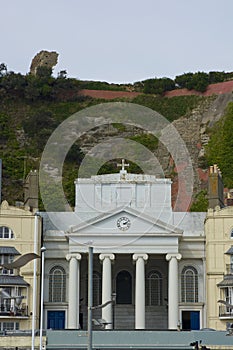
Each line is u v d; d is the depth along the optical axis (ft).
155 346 464.65
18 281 555.69
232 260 570.87
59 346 460.55
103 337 467.11
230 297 561.02
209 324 563.07
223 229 576.61
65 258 586.86
